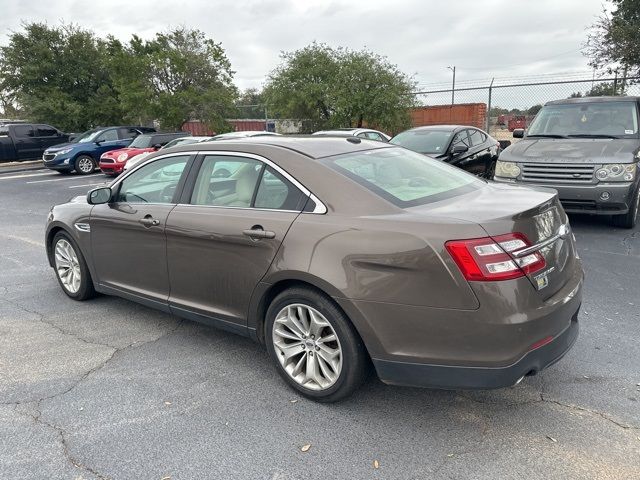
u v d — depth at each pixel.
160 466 2.65
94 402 3.25
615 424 2.88
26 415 3.12
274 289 3.30
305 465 2.63
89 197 4.37
